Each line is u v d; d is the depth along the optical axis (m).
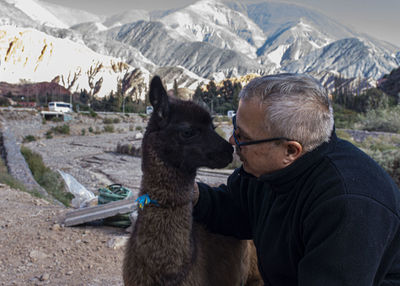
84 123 57.34
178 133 2.69
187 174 2.72
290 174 2.11
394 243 1.89
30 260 5.32
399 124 41.19
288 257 2.29
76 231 6.45
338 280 1.80
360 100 82.44
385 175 2.00
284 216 2.28
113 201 6.92
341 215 1.82
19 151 20.39
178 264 2.59
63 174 9.09
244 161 2.31
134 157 27.64
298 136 1.99
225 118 52.88
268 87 2.03
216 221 3.00
